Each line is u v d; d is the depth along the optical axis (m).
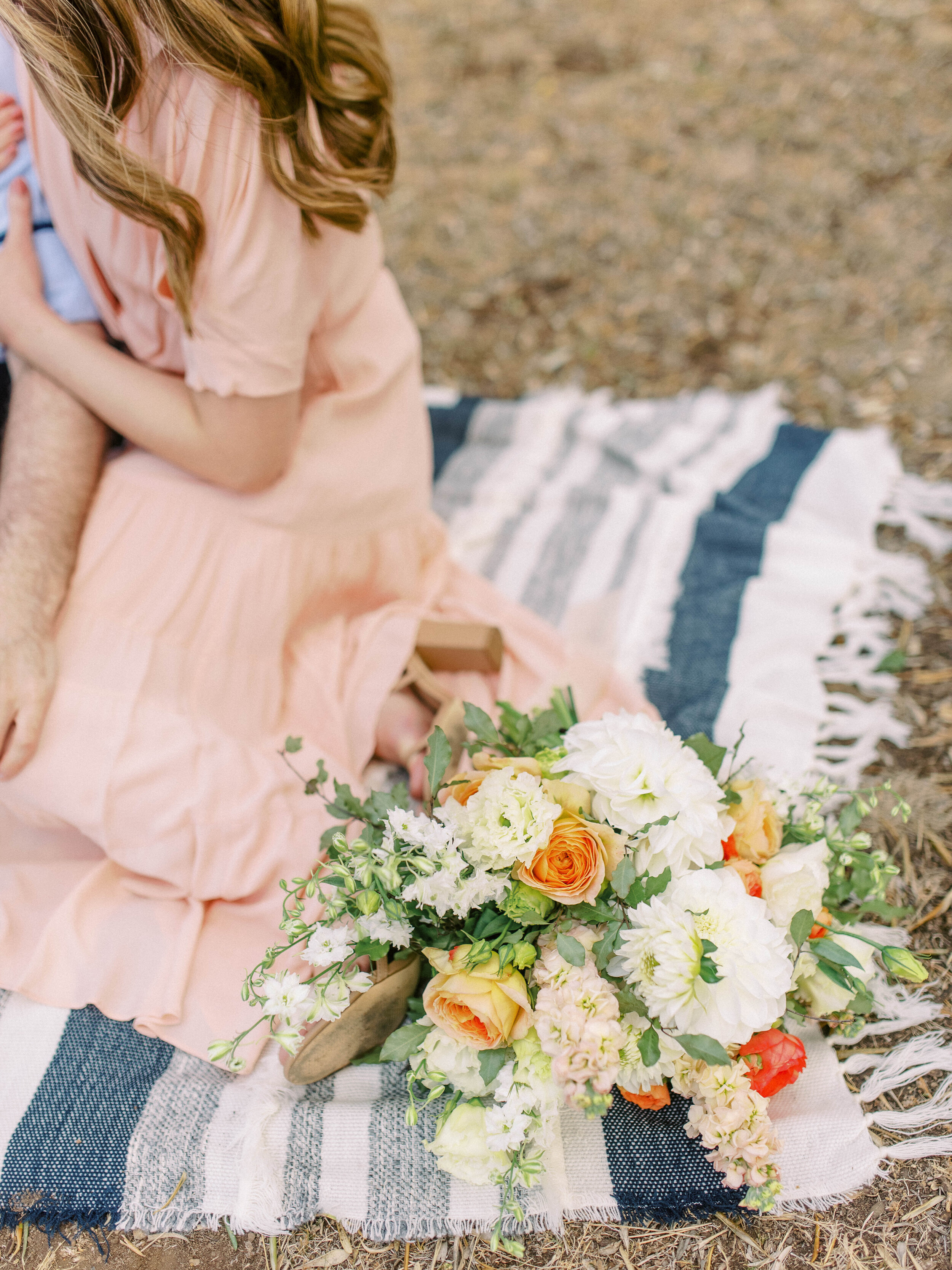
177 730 1.21
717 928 0.95
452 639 1.46
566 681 1.45
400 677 1.43
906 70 2.91
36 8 0.91
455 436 2.09
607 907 1.00
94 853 1.30
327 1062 1.11
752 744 1.51
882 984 1.22
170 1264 1.06
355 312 1.33
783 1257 1.04
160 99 0.99
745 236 2.52
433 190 2.73
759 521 1.81
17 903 1.25
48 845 1.30
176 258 1.04
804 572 1.73
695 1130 0.98
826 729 1.55
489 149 2.83
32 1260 1.07
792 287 2.38
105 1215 1.08
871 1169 1.07
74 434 1.25
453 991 0.95
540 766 1.08
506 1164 0.97
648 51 3.08
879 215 2.53
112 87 0.97
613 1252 1.05
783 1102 1.12
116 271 1.15
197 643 1.25
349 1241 1.07
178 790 1.20
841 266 2.41
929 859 1.38
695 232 2.54
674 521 1.82
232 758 1.24
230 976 1.20
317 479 1.30
